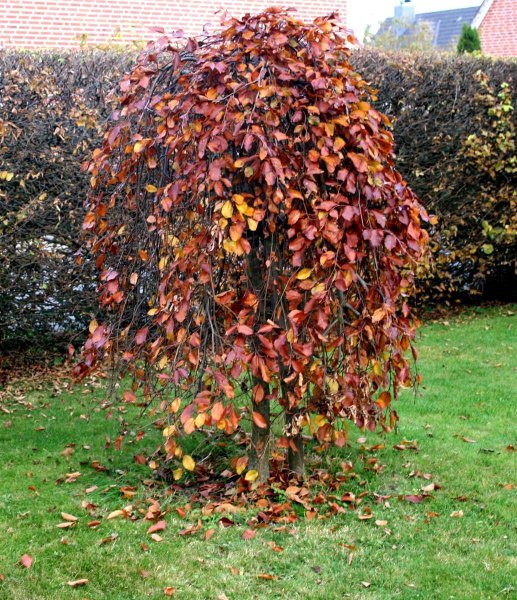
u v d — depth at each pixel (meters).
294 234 3.24
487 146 7.33
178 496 3.54
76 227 5.80
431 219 3.49
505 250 8.05
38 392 5.42
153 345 3.25
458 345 6.59
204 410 2.98
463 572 2.91
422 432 4.43
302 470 3.69
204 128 3.16
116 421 4.68
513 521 3.32
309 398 3.40
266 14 3.25
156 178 3.52
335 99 3.15
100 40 11.73
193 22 12.38
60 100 5.66
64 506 3.41
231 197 3.03
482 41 18.12
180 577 2.86
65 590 2.76
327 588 2.80
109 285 3.42
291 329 3.04
